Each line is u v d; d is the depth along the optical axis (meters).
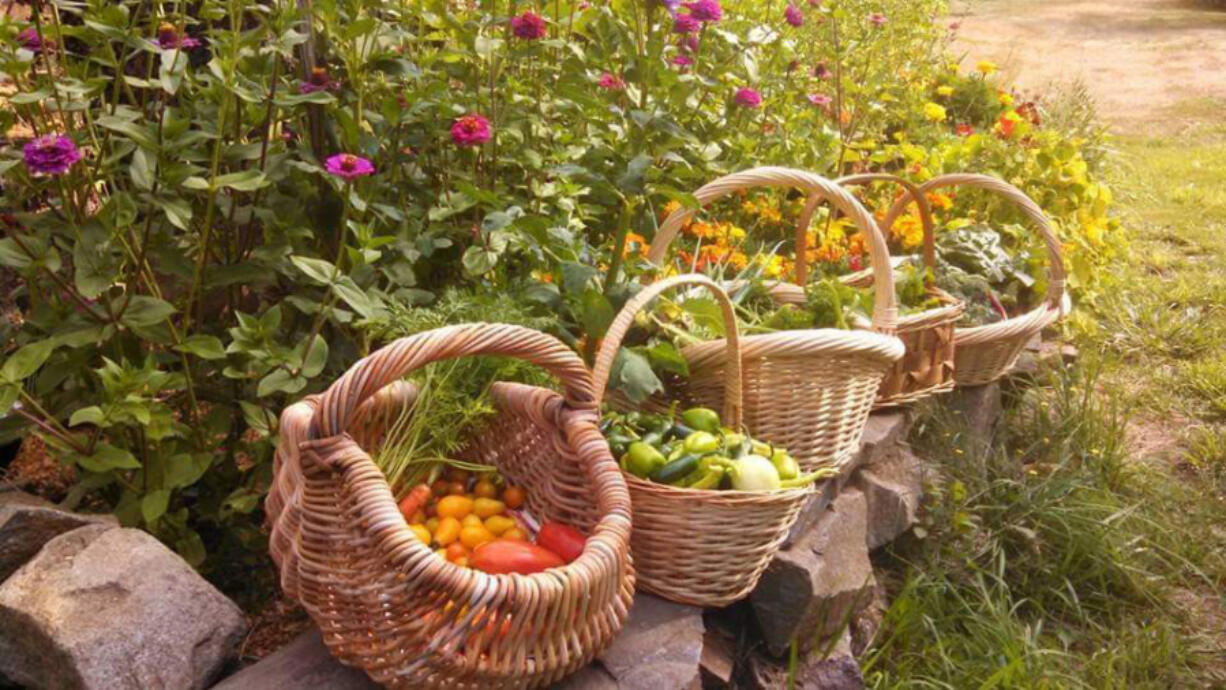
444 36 3.06
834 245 3.80
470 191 2.50
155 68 2.85
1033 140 5.18
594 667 1.96
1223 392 4.22
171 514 2.25
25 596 1.84
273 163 2.38
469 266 2.58
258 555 2.41
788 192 4.14
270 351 2.16
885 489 2.90
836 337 2.36
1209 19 14.73
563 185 2.91
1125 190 6.96
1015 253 4.26
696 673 2.01
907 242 4.05
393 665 1.68
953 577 2.93
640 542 2.13
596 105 2.91
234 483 2.43
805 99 4.42
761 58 4.28
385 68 2.57
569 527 2.01
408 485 2.13
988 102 6.00
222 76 2.14
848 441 2.60
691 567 2.12
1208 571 3.15
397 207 2.76
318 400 1.87
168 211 2.09
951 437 3.27
